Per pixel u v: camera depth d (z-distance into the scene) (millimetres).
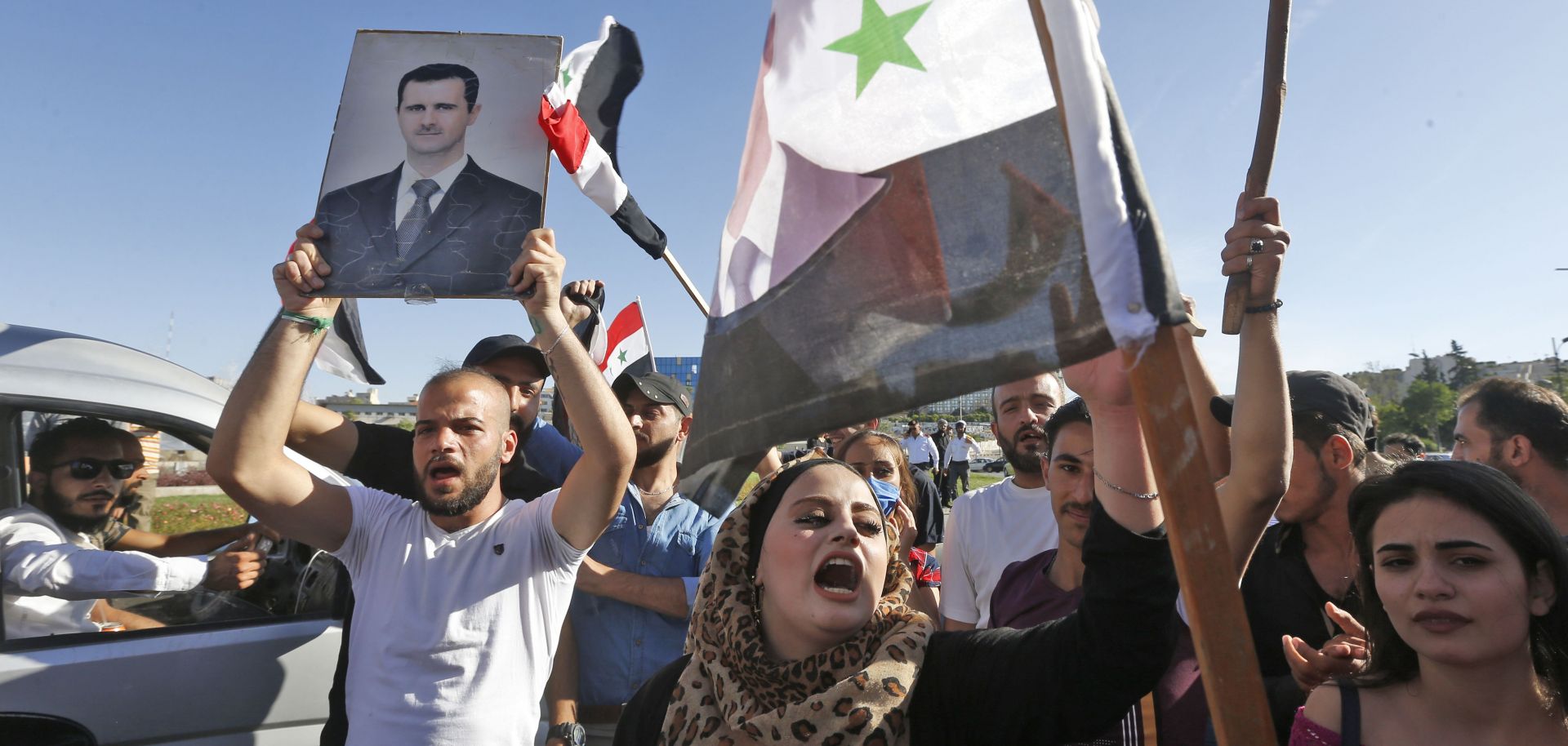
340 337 3023
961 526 2963
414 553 2322
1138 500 1193
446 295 2064
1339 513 2070
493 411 2393
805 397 1175
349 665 2289
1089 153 931
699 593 1720
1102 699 1246
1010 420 2898
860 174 1222
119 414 2701
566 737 2648
